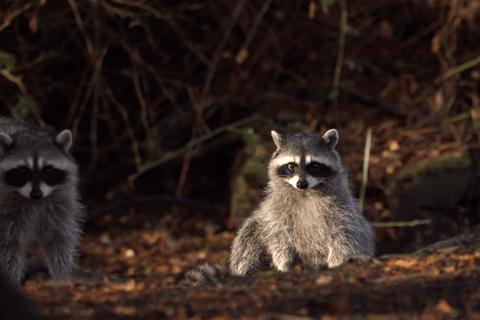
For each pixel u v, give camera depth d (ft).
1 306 10.76
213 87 43.73
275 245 22.11
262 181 36.01
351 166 36.35
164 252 35.42
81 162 45.52
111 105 45.44
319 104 42.52
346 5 42.32
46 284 19.44
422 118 40.86
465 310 13.23
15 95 41.11
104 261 34.17
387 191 35.04
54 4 39.09
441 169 34.14
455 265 17.34
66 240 23.88
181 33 39.40
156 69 43.96
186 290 16.46
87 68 40.57
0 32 40.75
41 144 23.07
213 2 41.37
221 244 35.94
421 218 33.83
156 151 42.29
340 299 13.67
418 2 42.42
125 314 13.92
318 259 22.57
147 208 41.83
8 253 22.40
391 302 13.99
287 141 23.22
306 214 22.07
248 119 40.45
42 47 42.22
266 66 42.57
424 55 44.96
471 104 42.73
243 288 16.35
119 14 38.42
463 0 40.50
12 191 22.16
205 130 43.83
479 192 34.47
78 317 13.73
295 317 13.28
